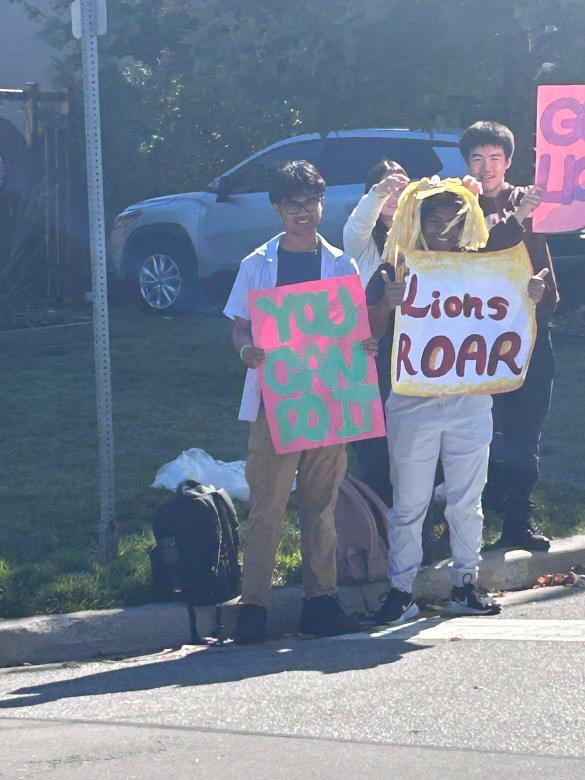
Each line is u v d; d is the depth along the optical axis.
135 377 11.54
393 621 6.23
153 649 6.06
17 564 6.66
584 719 4.62
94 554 6.83
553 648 5.57
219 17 11.74
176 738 4.54
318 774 4.13
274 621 6.33
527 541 7.07
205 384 11.30
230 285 15.13
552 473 8.67
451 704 4.82
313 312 5.90
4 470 8.57
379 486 6.69
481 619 6.24
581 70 11.81
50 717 4.91
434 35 11.23
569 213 6.59
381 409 5.98
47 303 15.91
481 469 6.26
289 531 7.24
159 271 15.41
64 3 18.11
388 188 6.22
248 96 11.88
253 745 4.43
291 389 5.90
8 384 11.33
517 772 4.12
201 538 6.16
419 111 11.53
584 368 12.00
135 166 16.59
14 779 4.17
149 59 13.80
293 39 11.39
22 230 15.38
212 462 8.29
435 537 7.18
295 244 5.95
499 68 12.15
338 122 11.71
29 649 5.88
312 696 4.99
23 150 15.68
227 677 5.36
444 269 6.03
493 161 6.51
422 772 4.14
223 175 15.14
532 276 6.15
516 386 6.20
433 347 6.07
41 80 21.44
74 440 9.40
